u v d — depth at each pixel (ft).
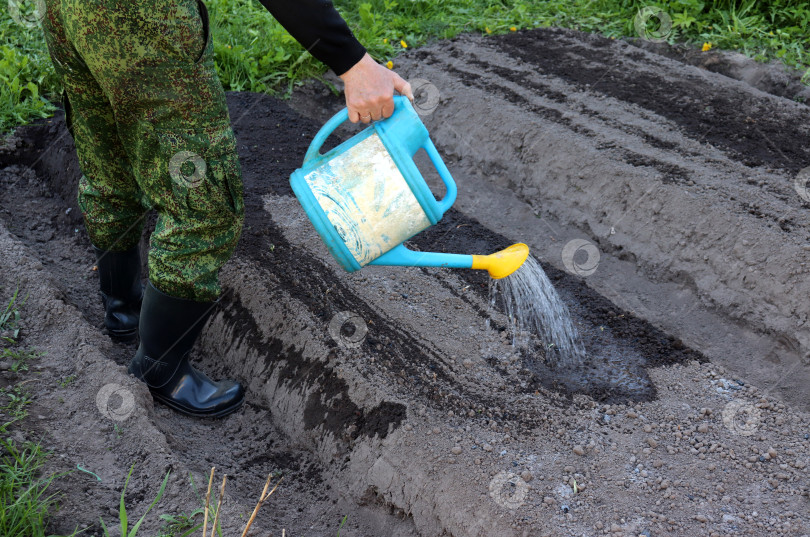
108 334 8.12
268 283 8.19
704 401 7.36
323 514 6.86
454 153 11.27
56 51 6.41
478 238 9.54
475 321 8.07
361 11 13.53
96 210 7.41
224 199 6.46
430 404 7.11
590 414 7.14
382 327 7.84
